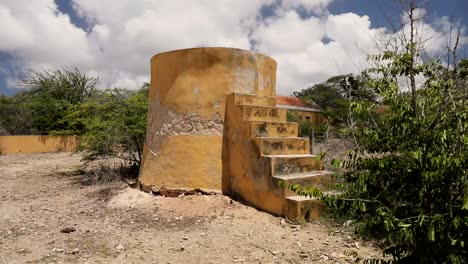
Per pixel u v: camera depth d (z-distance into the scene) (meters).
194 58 7.31
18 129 27.56
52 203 7.39
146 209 6.57
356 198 2.94
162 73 7.77
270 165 6.13
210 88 7.26
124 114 10.62
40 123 25.31
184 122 7.27
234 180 7.05
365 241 4.84
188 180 7.09
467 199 2.29
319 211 5.75
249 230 5.42
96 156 10.92
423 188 2.72
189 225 5.73
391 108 2.99
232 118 7.12
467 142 2.52
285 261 4.37
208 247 4.84
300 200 5.63
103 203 7.12
